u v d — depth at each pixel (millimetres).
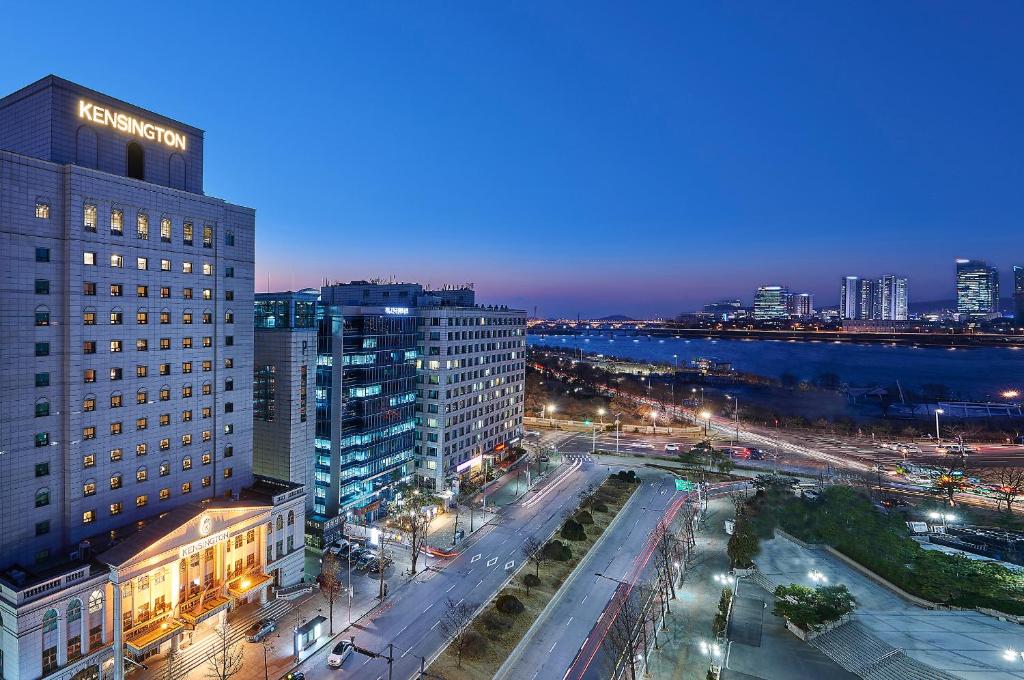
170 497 74875
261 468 95500
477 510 114250
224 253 81688
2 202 58219
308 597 77938
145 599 62562
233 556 71875
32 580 54625
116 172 70500
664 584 80562
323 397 99562
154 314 72312
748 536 87375
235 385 83625
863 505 100062
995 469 147125
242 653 64500
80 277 64188
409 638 68500
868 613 70812
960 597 73438
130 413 69875
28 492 60969
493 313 141500
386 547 94875
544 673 62531
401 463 117000
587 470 145875
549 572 86375
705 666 63562
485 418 139125
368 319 105188
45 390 62188
